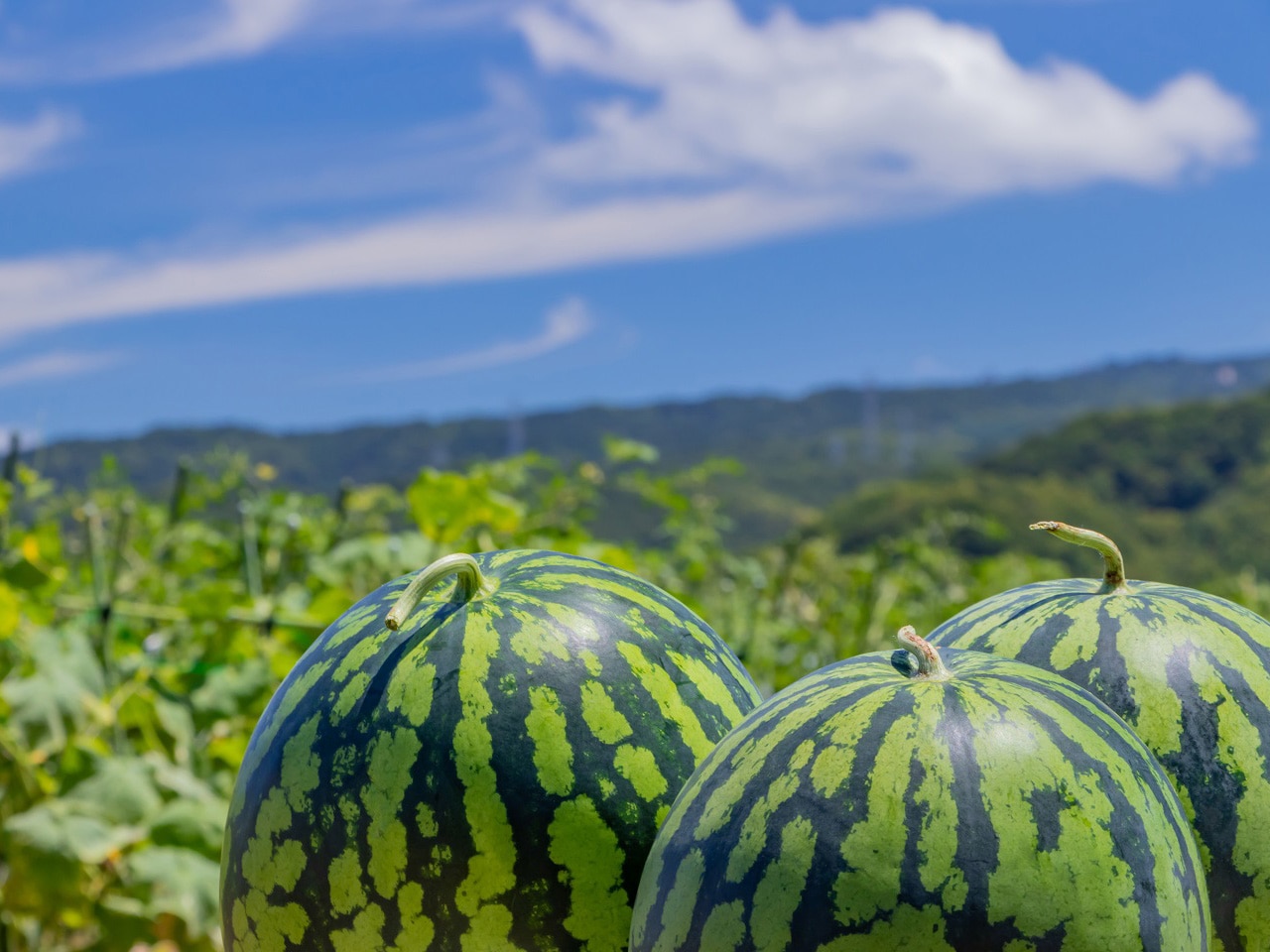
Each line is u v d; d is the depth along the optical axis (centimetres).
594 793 86
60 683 177
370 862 86
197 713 187
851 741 77
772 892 75
